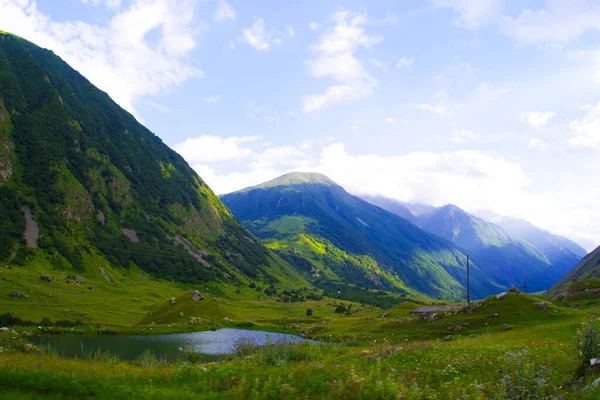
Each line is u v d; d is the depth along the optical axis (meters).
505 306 71.75
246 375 20.80
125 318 128.50
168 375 21.50
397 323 78.25
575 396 14.75
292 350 31.48
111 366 25.67
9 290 127.69
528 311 69.44
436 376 21.70
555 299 119.81
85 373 20.84
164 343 73.50
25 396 16.44
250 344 40.78
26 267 182.75
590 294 112.44
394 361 28.91
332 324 99.81
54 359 26.95
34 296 130.62
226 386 18.83
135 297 183.50
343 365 23.50
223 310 121.44
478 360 26.88
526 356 24.98
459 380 19.53
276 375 20.16
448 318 73.25
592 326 21.44
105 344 68.06
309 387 17.23
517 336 47.84
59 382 18.25
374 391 15.50
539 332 49.94
